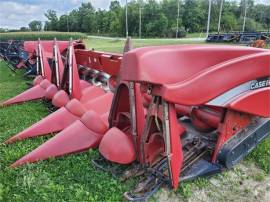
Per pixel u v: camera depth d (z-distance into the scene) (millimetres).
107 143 3027
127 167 3148
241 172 3260
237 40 23062
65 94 4895
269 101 3135
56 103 4879
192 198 2855
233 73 2748
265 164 3350
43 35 43312
